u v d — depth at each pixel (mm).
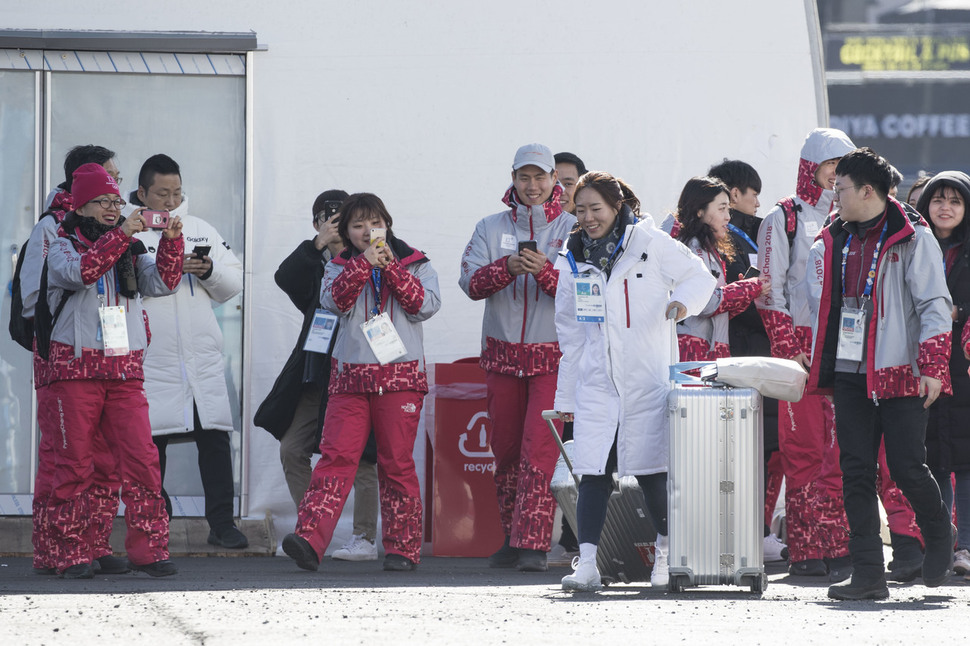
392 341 23969
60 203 23203
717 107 28141
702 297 19891
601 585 20297
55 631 14898
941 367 18609
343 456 24031
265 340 27938
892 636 14930
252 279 27922
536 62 28125
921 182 26172
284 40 27953
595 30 28109
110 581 21766
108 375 22203
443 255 28109
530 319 24984
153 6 27812
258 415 26719
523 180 25375
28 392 28188
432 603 18109
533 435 24609
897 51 66688
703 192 23859
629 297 19891
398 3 28000
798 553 23562
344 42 27969
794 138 28203
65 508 22359
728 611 17359
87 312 22188
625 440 19844
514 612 17000
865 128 66750
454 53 28078
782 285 23922
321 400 26250
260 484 28016
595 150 28109
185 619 16016
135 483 22656
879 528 19484
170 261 22641
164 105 28438
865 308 19062
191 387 27266
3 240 28094
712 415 19672
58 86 28172
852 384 19266
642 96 28141
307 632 14852
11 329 23172
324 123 27969
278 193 27906
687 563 19719
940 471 22719
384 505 24594
